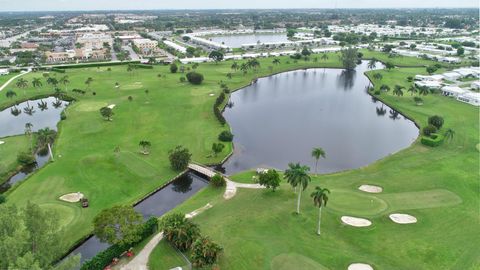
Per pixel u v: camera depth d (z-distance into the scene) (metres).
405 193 97.12
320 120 170.00
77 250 78.12
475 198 94.12
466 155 122.06
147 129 145.88
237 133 150.50
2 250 52.59
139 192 99.62
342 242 77.00
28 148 127.62
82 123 152.38
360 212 87.75
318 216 86.38
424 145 132.00
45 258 59.53
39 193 96.38
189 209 90.88
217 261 69.88
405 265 70.19
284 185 102.56
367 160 125.94
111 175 106.50
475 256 72.38
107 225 71.44
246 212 88.50
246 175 109.50
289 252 73.69
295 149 135.00
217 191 100.25
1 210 59.75
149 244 75.81
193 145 130.75
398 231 80.44
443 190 98.44
